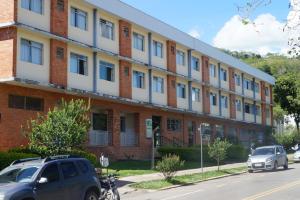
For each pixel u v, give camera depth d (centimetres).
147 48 4156
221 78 5603
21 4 2823
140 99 4000
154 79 4253
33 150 2227
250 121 6438
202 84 5047
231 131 5903
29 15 2873
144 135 4084
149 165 3453
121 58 3706
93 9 3475
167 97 4425
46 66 2981
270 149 3497
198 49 4969
